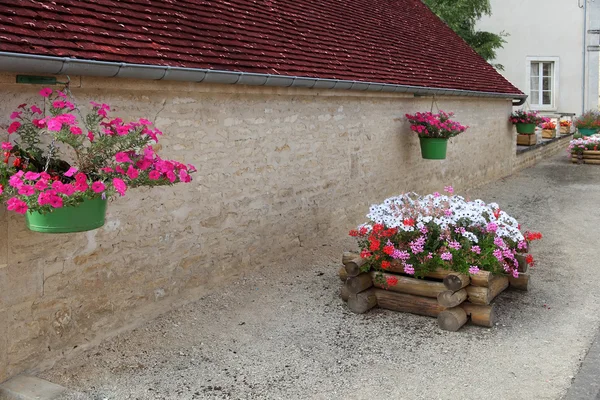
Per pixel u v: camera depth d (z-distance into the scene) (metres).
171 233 5.48
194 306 5.70
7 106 4.07
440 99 10.91
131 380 4.35
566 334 5.13
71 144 3.87
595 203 11.35
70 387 4.23
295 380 4.35
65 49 4.28
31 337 4.32
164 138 5.31
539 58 22.22
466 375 4.40
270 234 6.83
